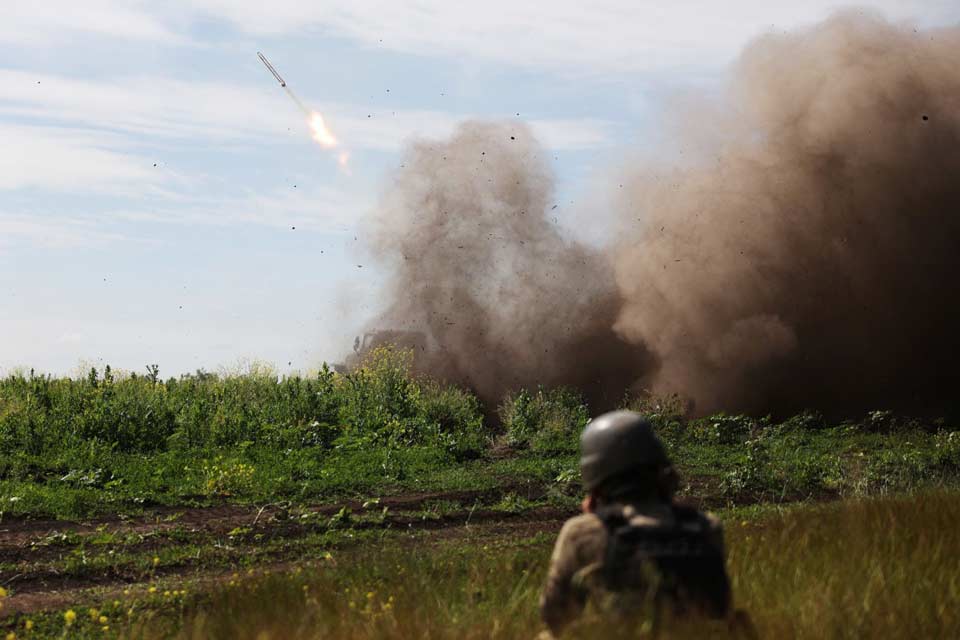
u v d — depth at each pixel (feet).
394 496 51.65
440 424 75.41
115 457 57.16
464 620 17.24
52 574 34.88
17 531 41.73
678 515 12.00
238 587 27.30
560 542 12.09
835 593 16.85
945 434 75.66
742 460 61.82
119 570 35.63
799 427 81.61
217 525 43.80
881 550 21.52
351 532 42.88
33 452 56.80
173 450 60.13
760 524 34.76
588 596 11.75
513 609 17.65
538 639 12.45
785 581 18.98
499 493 52.60
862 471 58.44
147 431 61.98
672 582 11.44
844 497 52.24
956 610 16.51
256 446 62.90
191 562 37.19
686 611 11.35
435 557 32.45
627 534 11.61
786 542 23.76
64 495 47.73
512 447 69.62
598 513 11.97
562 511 48.91
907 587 17.84
